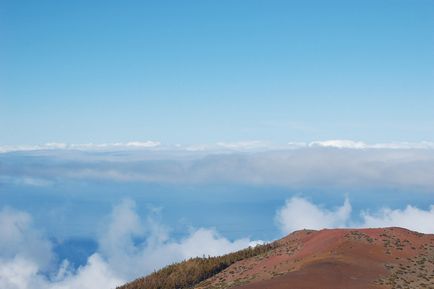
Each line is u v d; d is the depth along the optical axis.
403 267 74.50
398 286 65.38
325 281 64.88
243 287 64.12
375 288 63.81
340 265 72.38
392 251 81.12
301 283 63.75
